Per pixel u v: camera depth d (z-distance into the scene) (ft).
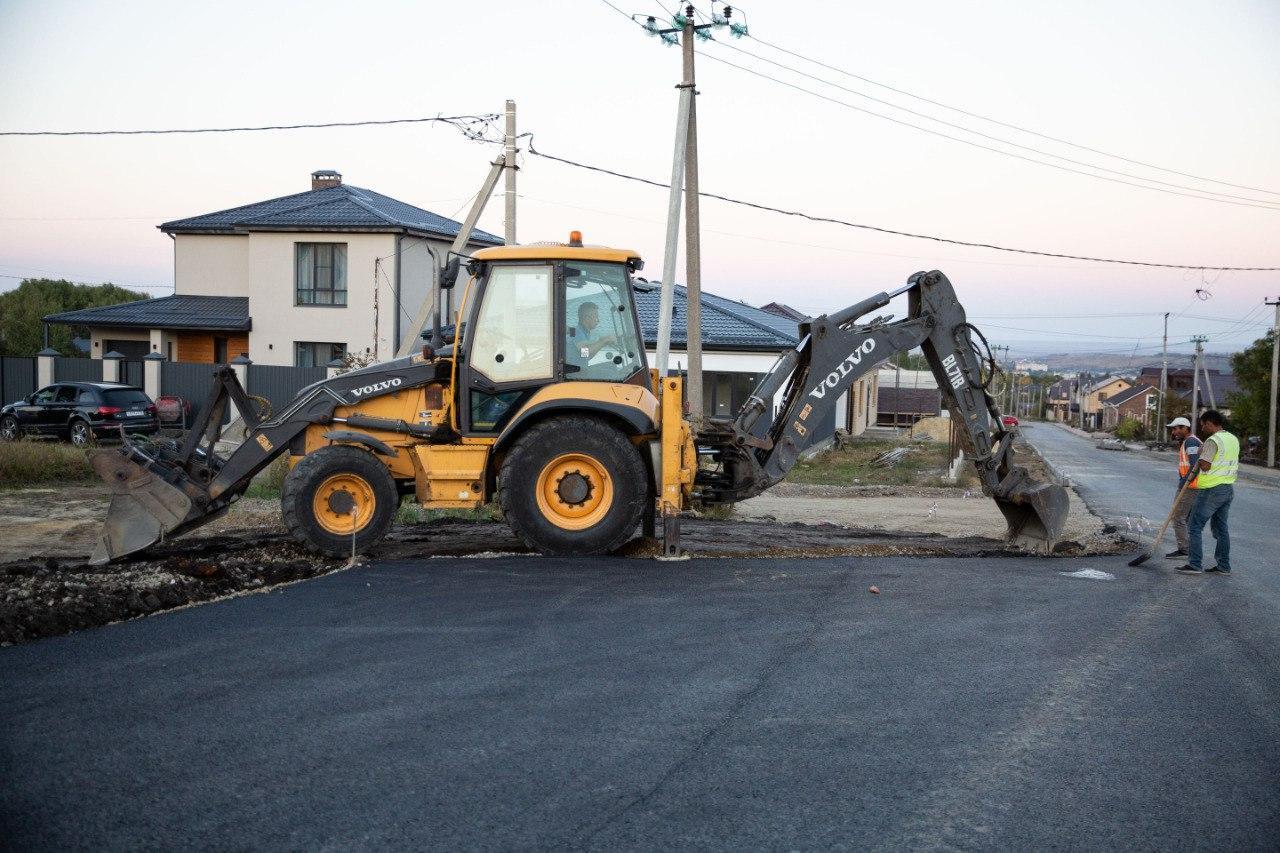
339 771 15.06
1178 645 24.25
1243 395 189.47
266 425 32.27
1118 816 14.33
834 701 18.92
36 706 17.65
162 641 21.83
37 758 15.35
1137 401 383.45
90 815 13.48
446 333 34.30
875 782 15.23
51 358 91.76
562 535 31.58
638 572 29.96
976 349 38.55
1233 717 18.88
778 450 35.63
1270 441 159.43
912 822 13.91
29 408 82.84
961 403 38.37
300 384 87.40
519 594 26.68
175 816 13.50
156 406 85.10
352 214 102.83
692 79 57.16
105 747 15.83
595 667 20.53
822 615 25.61
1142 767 16.21
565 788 14.65
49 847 12.56
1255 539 48.67
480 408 32.45
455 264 32.71
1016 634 24.61
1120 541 43.45
